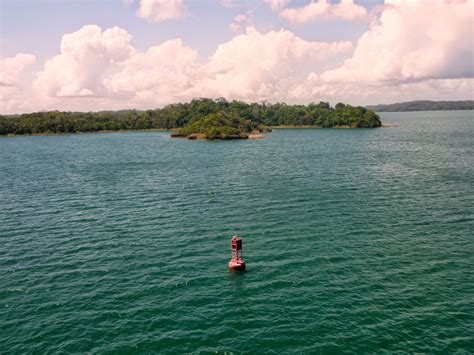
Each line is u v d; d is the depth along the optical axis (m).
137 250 54.31
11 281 45.78
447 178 97.50
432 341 33.62
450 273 45.34
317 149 174.75
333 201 76.94
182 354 32.72
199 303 40.22
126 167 134.12
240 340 34.28
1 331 36.19
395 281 43.72
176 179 107.06
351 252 51.69
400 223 62.94
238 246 47.41
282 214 69.12
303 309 38.66
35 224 67.44
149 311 38.97
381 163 124.81
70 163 149.75
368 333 34.81
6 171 132.12
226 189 91.19
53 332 35.94
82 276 46.72
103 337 35.06
